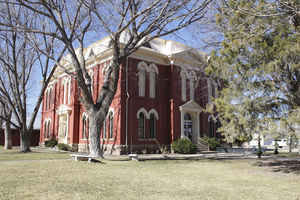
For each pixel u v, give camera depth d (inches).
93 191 304.7
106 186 336.2
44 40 877.2
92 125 661.9
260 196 304.2
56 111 1305.4
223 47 492.1
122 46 923.4
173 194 303.0
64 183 346.0
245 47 447.5
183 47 1116.5
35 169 452.8
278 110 432.1
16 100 967.6
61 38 640.4
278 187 362.3
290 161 715.4
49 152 948.6
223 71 474.0
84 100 668.7
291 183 395.2
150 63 1013.2
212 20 519.2
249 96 440.5
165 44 1107.3
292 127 386.6
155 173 471.8
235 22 460.1
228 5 463.8
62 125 1240.8
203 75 1082.1
